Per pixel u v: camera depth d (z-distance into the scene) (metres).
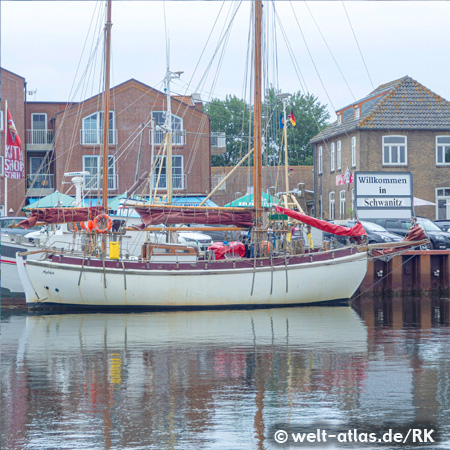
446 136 56.97
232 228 31.52
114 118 60.06
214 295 30.67
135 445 13.49
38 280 30.39
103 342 23.45
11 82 59.22
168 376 18.55
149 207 30.39
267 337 24.31
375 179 34.75
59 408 15.69
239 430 14.32
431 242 39.75
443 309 32.19
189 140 60.88
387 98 58.03
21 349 22.27
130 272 30.22
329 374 18.72
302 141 93.06
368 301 35.44
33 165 61.81
